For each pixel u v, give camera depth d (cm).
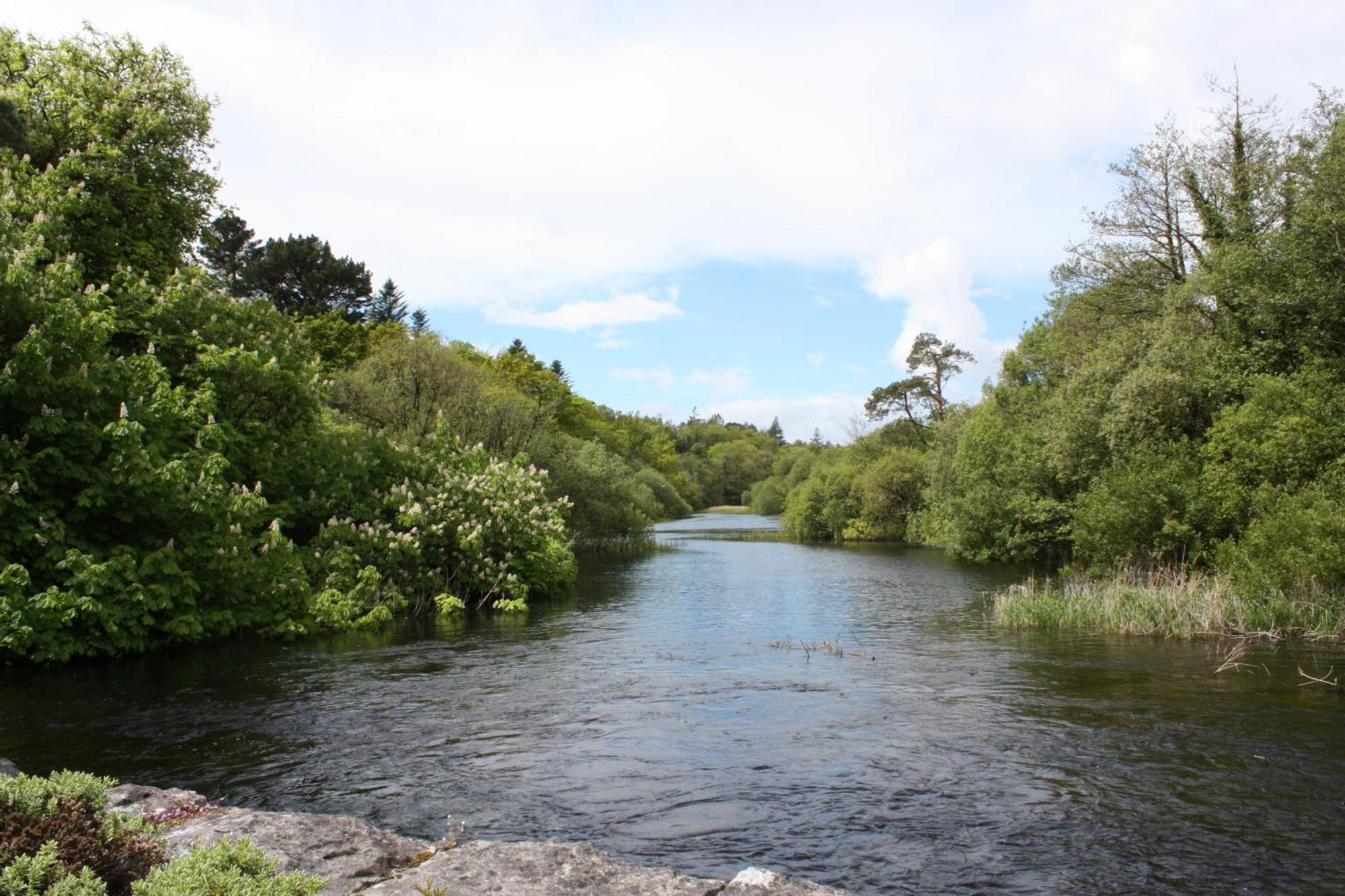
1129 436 2381
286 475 1739
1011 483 3522
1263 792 670
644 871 414
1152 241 2736
